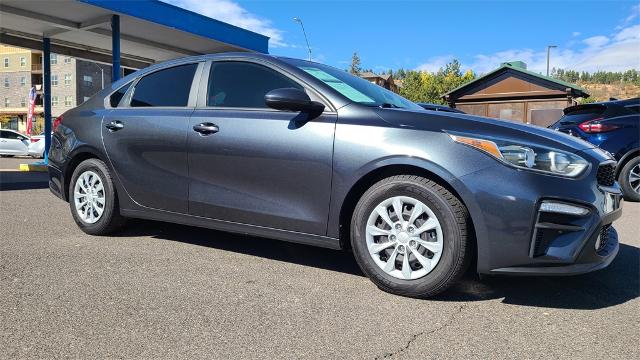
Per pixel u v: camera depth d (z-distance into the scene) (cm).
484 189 292
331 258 405
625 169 769
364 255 326
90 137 452
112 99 461
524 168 293
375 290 330
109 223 447
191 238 459
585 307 308
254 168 362
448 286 305
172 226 505
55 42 1384
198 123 390
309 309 296
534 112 1970
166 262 383
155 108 426
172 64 435
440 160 303
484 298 320
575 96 1961
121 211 440
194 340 253
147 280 340
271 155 354
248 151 363
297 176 346
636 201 781
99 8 1048
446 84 5078
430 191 304
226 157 374
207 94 402
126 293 314
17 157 2320
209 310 291
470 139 303
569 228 290
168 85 429
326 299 312
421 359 239
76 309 288
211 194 384
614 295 330
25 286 322
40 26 1205
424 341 257
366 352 244
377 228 323
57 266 365
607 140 773
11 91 7056
